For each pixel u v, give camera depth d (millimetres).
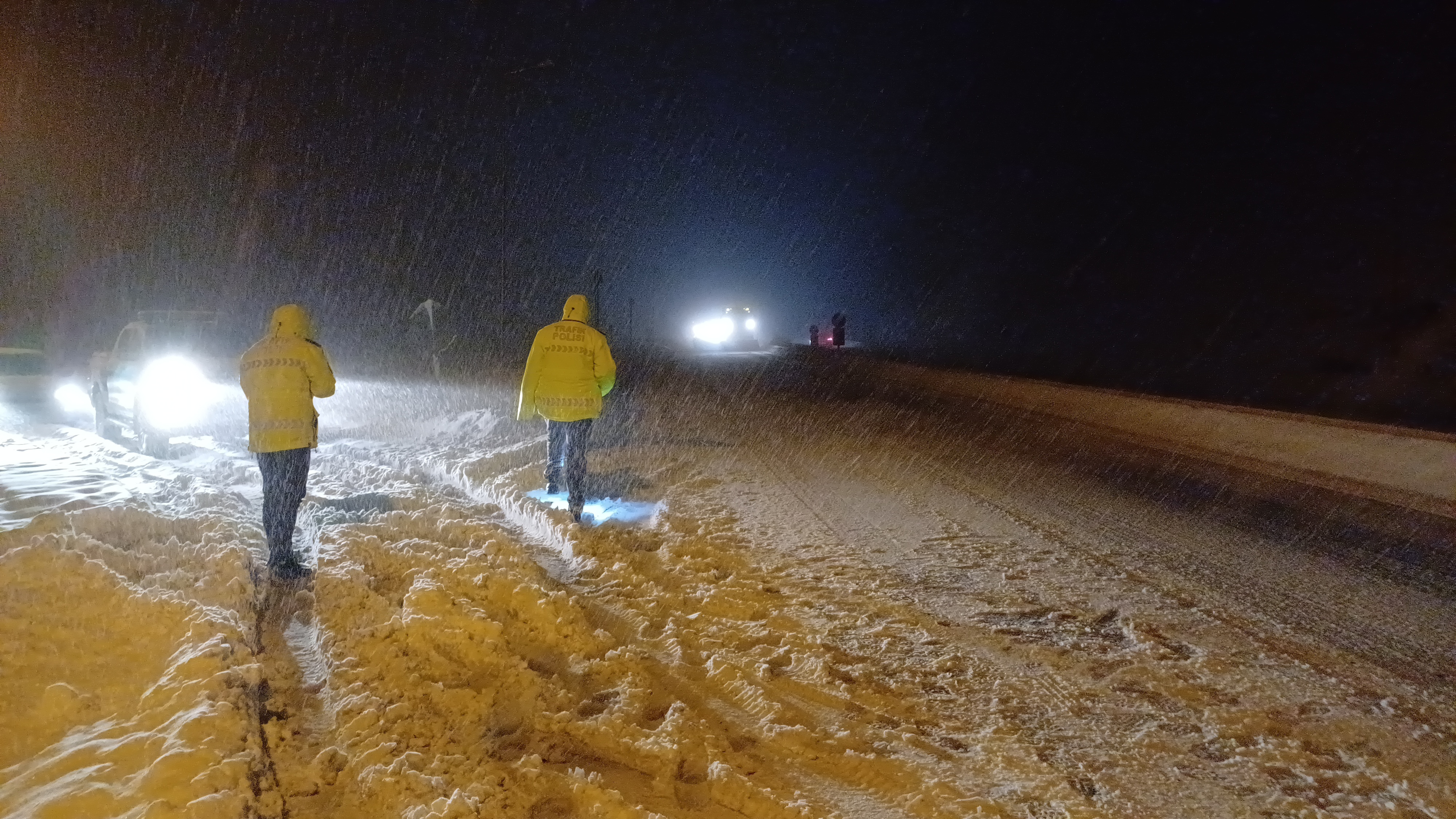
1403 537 8070
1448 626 5824
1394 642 5543
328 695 4305
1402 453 11148
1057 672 5051
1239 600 6309
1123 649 5391
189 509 6797
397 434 12492
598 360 7578
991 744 4238
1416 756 4180
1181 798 3828
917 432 14141
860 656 5223
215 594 4941
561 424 8422
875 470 10828
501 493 8391
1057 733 4367
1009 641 5496
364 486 8734
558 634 5070
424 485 9008
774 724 4320
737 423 14375
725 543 7387
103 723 3654
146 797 3072
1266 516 8828
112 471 8031
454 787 3506
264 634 5043
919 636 5527
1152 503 9383
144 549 5656
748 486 9664
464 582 5449
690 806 3672
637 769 3914
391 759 3635
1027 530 8133
